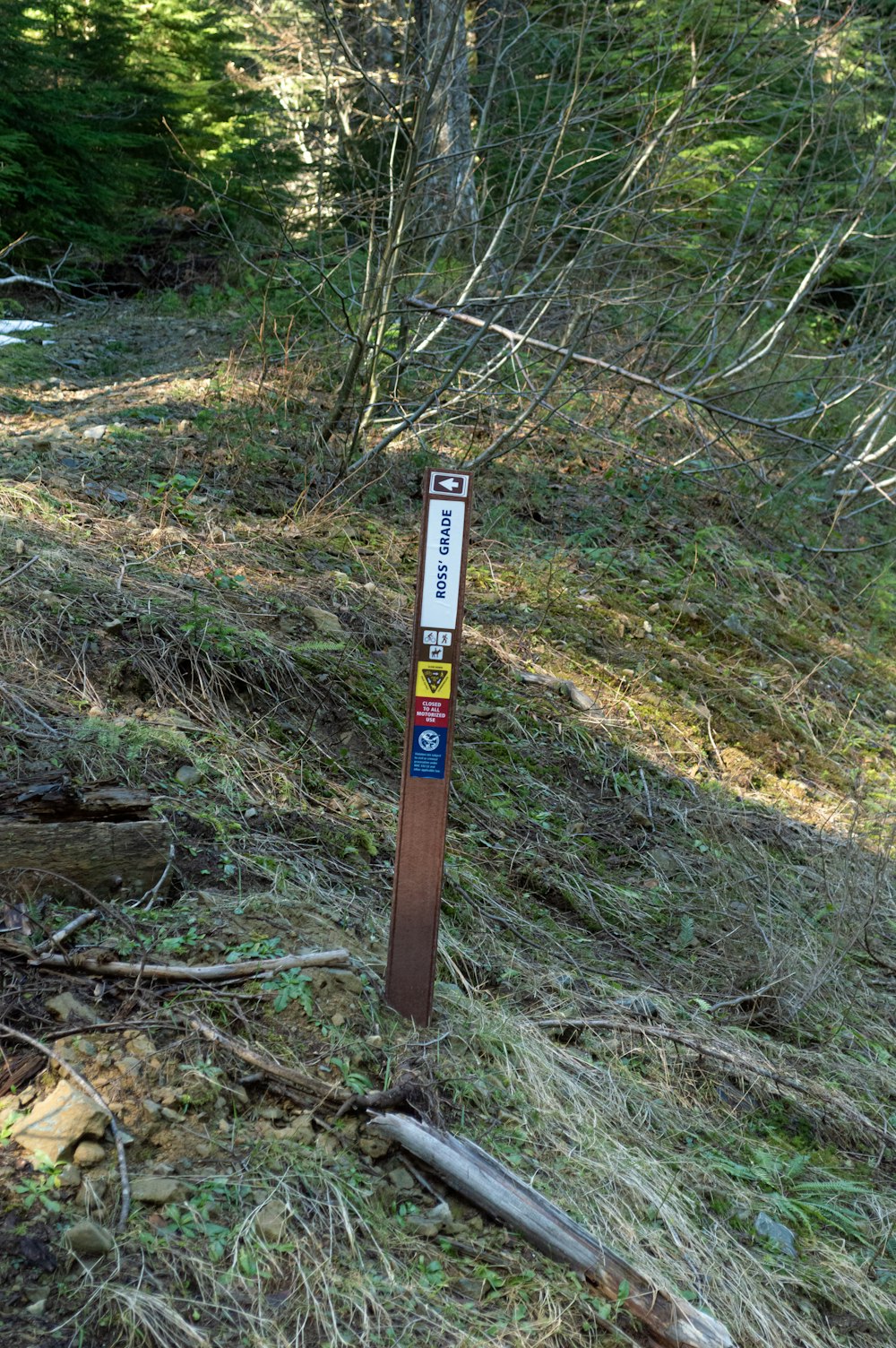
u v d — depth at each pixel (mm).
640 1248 2719
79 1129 2449
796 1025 4023
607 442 8500
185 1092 2629
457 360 8258
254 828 3781
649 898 4555
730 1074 3619
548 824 4766
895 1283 2982
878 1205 3262
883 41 10766
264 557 5656
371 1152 2695
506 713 5312
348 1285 2365
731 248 9250
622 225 8797
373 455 7023
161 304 12109
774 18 9297
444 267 9305
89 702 3980
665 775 5445
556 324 9617
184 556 5320
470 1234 2621
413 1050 3023
